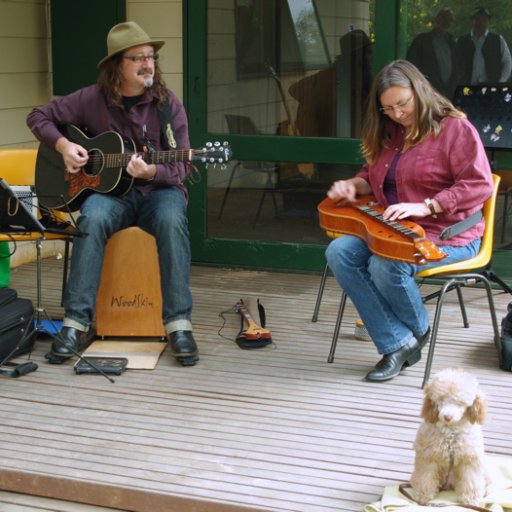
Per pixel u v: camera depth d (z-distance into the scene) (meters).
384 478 2.97
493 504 2.67
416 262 3.26
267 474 2.99
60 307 4.74
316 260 5.34
